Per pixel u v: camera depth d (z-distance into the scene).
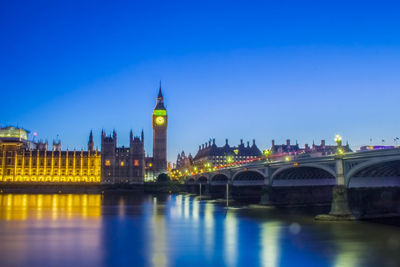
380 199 76.75
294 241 53.53
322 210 100.62
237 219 80.62
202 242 52.91
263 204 110.25
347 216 72.00
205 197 173.12
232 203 134.38
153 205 124.31
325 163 78.94
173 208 111.25
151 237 57.09
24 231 62.31
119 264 40.59
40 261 41.75
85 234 59.66
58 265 40.12
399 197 78.06
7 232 61.19
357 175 74.62
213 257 43.78
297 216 85.88
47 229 64.56
